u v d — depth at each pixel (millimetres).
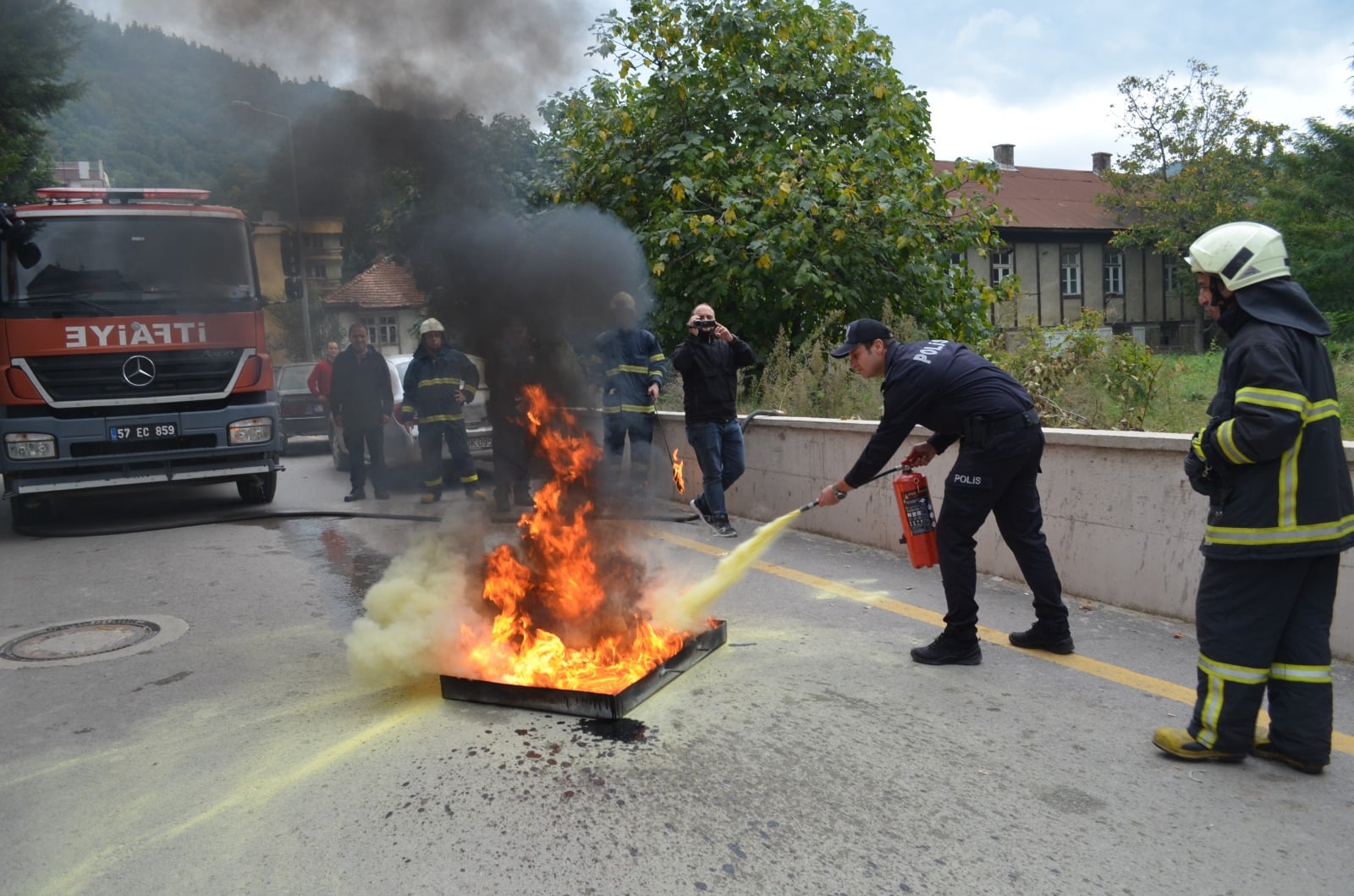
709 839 2836
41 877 2719
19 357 8031
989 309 12555
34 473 8312
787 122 11008
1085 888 2566
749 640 4781
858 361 4469
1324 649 3170
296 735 3670
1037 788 3139
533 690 3818
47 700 4172
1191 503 4762
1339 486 3035
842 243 10180
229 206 7844
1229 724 3215
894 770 3279
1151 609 5004
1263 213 28969
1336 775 3201
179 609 5656
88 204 8312
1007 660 4398
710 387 7504
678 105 10953
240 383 8875
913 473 4621
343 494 10625
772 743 3510
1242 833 2836
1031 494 4387
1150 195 35000
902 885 2592
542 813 3004
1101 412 7789
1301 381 2973
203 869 2730
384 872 2689
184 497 10781
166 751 3572
